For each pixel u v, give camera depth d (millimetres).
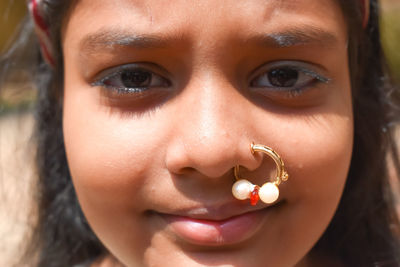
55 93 417
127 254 351
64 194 456
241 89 328
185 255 337
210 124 317
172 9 319
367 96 416
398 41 802
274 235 342
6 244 558
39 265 468
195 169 322
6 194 554
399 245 442
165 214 336
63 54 369
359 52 387
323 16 336
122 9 326
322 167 339
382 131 431
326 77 343
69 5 350
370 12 409
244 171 327
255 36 321
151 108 334
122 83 338
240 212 331
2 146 719
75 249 456
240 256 336
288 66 335
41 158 459
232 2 318
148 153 330
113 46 329
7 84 490
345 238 430
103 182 339
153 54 325
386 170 439
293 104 337
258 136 329
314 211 345
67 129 357
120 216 344
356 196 427
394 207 450
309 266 419
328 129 342
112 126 338
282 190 334
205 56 320
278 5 323
